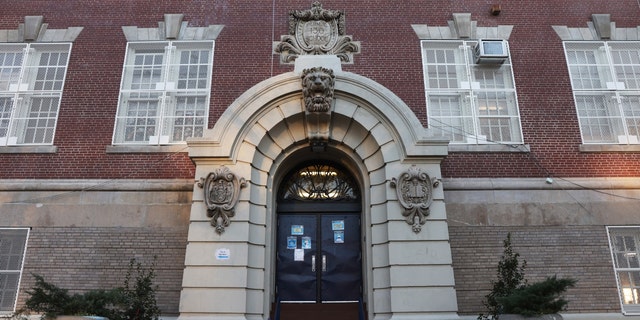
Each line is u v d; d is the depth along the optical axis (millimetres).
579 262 11305
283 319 11320
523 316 8594
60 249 11328
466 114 12703
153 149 12062
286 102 11656
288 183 12719
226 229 10492
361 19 13289
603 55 13203
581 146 12195
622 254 11609
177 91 12750
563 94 12719
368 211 11469
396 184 10859
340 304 11648
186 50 13195
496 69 13102
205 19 13312
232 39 13086
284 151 11938
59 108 12484
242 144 11188
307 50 12836
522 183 11805
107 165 11961
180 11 13430
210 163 10953
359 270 12023
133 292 10000
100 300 8844
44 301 8664
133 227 11484
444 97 12891
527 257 11320
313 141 11875
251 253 10680
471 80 12938
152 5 13477
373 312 10719
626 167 12070
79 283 11078
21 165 11984
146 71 13031
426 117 12414
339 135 11859
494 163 12023
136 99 12797
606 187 11828
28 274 11133
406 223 10617
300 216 12469
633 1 13508
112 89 12688
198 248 10352
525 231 11508
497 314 9734
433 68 13086
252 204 11008
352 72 12711
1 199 11648
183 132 12477
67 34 13164
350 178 12734
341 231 12320
